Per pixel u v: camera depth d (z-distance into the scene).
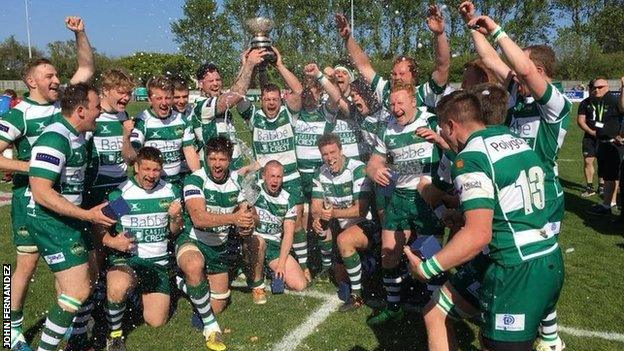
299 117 5.29
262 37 4.95
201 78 5.14
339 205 4.73
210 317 3.81
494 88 2.73
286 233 4.68
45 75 3.72
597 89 8.01
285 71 5.12
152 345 3.78
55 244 3.24
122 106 4.44
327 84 5.05
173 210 3.99
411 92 3.93
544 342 3.23
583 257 5.44
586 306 4.24
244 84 4.93
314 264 5.39
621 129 6.78
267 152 5.28
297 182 5.34
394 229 4.14
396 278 4.01
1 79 43.44
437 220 4.02
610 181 7.06
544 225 2.54
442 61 4.17
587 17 50.75
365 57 4.77
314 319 4.15
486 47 3.16
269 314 4.25
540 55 3.10
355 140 5.15
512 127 3.13
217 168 4.09
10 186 9.16
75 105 3.24
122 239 3.63
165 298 4.09
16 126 3.66
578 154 12.76
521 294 2.48
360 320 4.12
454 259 2.33
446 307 2.77
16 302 3.64
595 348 3.58
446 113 2.67
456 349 2.85
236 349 3.71
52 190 3.16
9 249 5.75
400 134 3.98
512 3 39.84
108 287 3.59
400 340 3.79
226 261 4.26
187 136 4.93
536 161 2.55
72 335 3.68
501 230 2.50
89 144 3.79
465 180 2.42
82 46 4.34
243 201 4.27
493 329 2.55
